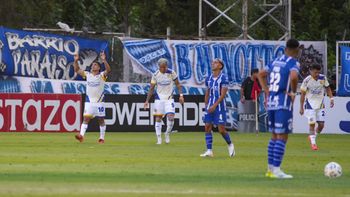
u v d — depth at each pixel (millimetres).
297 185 33688
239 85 83125
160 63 61438
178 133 77375
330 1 124438
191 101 80250
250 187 32656
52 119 76000
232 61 83125
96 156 47688
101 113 61188
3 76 77688
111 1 114562
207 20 114062
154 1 119062
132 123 78875
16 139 64375
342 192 31578
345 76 82688
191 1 123375
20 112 75562
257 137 72312
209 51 82812
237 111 82562
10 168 39469
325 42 85250
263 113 81938
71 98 76375
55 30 79375
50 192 29984
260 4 94312
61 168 39688
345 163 46062
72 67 79688
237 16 100125
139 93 80750
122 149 54125
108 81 80500
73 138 66562
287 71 36062
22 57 78250
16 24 99750
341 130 81688
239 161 45469
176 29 123688
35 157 46438
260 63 83562
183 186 32562
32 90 78500
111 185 32469
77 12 110938
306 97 59188
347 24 123062
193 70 82500
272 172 36781
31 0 101812
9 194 29250
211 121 48375
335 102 81688
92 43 80375
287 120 36188
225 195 29984
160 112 61531
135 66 81250
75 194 29531
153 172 38281
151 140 65750
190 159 46406
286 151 55719
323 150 57156
